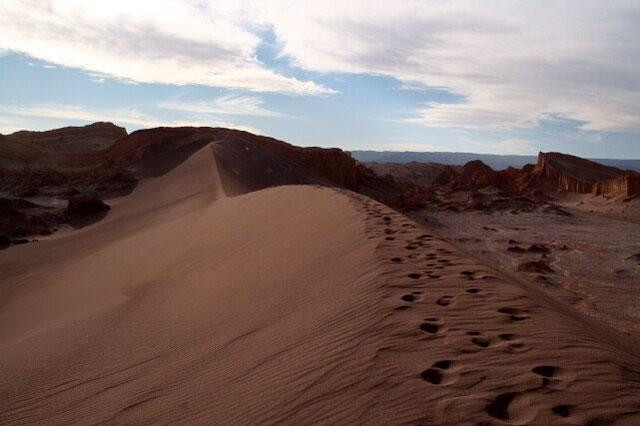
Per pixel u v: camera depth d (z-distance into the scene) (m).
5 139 72.81
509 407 3.31
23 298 20.91
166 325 9.37
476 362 4.01
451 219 64.75
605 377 3.58
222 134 79.81
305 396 4.09
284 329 6.39
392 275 7.12
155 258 19.67
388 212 14.30
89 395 6.71
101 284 18.19
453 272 7.15
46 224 39.34
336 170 84.31
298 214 17.17
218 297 10.11
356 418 3.50
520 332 4.64
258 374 5.07
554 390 3.44
